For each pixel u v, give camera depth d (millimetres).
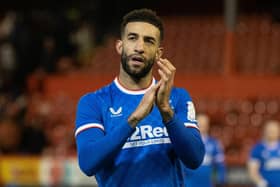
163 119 9570
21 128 36156
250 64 43344
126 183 9773
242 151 35219
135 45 9773
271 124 30094
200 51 45062
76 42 48094
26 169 31859
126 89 10148
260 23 46938
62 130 38656
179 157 9797
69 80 43469
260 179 29969
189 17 54344
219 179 29031
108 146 9344
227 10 41906
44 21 47375
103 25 52375
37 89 43812
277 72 42375
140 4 54344
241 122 37812
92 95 10227
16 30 45281
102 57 45812
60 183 31266
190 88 41219
